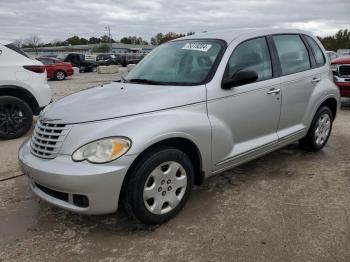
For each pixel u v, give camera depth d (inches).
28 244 125.6
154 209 129.5
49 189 129.5
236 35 165.2
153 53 186.4
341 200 150.7
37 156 129.8
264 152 171.6
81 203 122.3
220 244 121.3
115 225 136.4
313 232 126.6
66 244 125.1
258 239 123.4
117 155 117.9
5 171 193.9
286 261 111.4
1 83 248.7
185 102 137.3
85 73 1218.6
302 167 189.8
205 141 140.7
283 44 183.2
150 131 123.0
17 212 148.6
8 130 256.2
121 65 1662.2
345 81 334.0
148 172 124.5
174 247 120.7
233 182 171.8
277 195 156.9
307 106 192.2
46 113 140.5
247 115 157.8
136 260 114.9
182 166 135.2
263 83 164.4
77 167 117.9
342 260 111.2
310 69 195.2
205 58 156.8
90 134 121.0
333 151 215.9
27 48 3112.7
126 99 135.1
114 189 118.8
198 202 151.8
